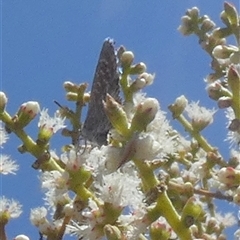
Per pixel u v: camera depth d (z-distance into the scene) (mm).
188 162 303
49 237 273
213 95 294
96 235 250
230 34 308
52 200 274
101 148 251
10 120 273
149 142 242
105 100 241
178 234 244
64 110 292
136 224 246
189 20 339
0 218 274
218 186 292
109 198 250
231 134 276
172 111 314
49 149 275
